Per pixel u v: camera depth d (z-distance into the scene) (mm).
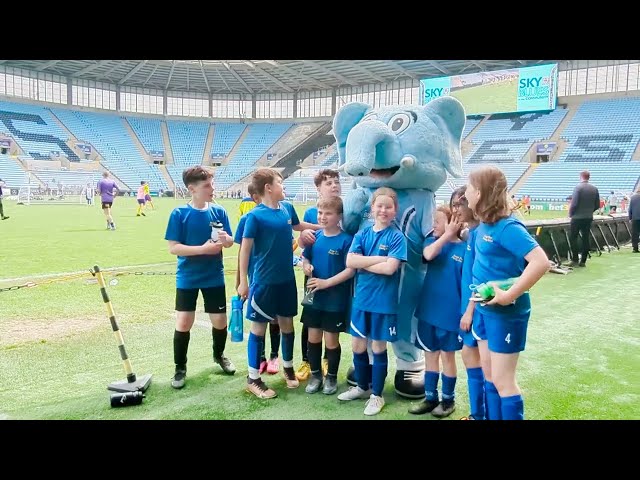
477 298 2701
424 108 3992
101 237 13578
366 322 3514
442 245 3357
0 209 19047
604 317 6090
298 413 3395
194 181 3986
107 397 3590
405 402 3629
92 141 46750
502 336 2729
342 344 5109
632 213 12438
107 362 4316
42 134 43844
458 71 41344
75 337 4996
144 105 51281
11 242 12211
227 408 3451
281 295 3816
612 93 36781
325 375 4113
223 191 44688
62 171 40812
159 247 11672
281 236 3834
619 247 13164
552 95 35750
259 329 3740
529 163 35250
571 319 5992
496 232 2732
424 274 3822
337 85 48438
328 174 4270
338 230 3896
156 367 4242
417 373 3773
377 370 3480
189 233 3947
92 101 48844
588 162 33250
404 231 3783
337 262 3775
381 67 41875
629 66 35938
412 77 43750
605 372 4164
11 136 41688
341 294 3760
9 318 5633
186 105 52500
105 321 5570
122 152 47531
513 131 38656
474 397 3189
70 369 4137
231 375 4109
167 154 49344
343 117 4230
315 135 49812
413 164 3658
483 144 38594
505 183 2773
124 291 7125
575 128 36219
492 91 37469
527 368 4270
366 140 3572
